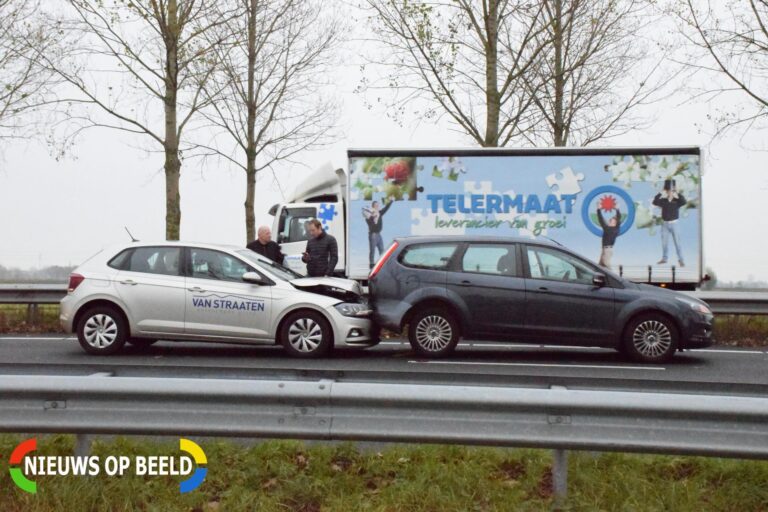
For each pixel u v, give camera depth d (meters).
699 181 18.48
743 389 5.56
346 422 5.50
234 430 5.54
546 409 5.31
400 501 5.57
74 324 13.30
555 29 20.81
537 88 20.75
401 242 13.44
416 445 6.47
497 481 5.88
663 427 5.25
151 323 13.03
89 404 5.62
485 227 18.88
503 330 13.05
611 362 13.26
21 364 6.09
